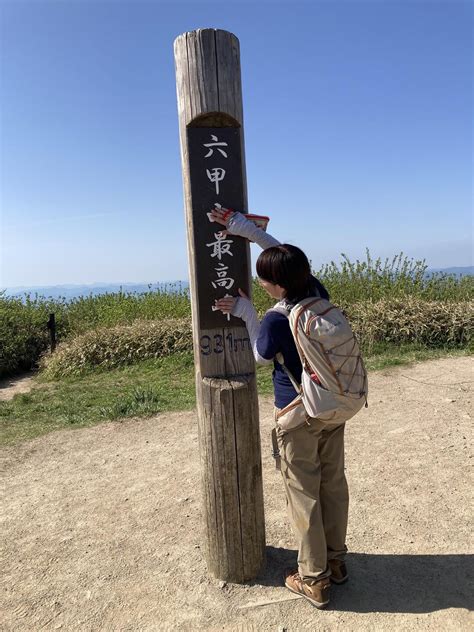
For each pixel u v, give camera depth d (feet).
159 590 8.94
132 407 20.85
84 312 45.01
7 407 23.54
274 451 7.92
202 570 9.37
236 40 8.03
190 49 7.79
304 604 8.21
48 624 8.32
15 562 10.32
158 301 42.01
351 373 7.14
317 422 7.39
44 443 17.85
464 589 8.34
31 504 13.05
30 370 36.68
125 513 12.12
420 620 7.71
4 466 15.92
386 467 13.32
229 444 8.39
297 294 7.33
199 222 8.02
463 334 27.07
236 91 7.97
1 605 8.90
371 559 9.35
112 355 31.71
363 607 8.07
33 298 46.73
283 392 7.61
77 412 21.53
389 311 29.04
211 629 7.89
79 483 14.19
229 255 8.13
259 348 7.41
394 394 19.85
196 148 7.90
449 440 14.78
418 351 26.63
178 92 8.02
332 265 36.37
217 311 8.26
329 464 7.99
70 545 10.82
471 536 9.90
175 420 19.22
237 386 8.29
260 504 8.84
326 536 8.27
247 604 8.32
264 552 9.10
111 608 8.60
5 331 36.78
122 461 15.58
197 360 8.47
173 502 12.46
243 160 8.12
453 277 33.88
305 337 6.99
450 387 20.07
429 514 10.82
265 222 8.22
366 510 11.16
